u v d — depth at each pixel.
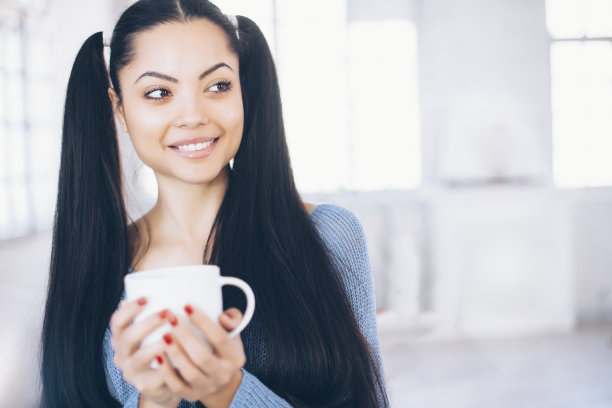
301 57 4.60
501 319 4.44
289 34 4.59
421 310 4.46
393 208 4.52
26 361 2.03
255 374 0.89
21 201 3.16
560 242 4.47
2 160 3.06
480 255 4.47
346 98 4.62
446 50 4.55
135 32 0.80
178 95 0.79
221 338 0.60
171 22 0.79
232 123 0.82
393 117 4.64
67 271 0.92
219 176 0.94
